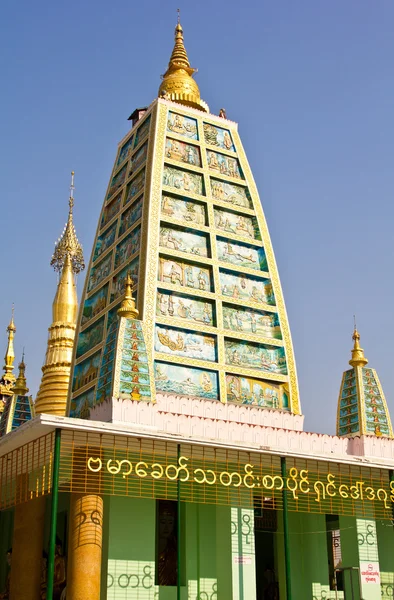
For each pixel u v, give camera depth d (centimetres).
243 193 4459
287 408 3950
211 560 3412
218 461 3061
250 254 4281
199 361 3762
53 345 5575
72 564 2741
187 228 4078
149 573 3114
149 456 2969
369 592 3306
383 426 3844
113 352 3247
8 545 4028
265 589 3809
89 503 2797
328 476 3186
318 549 3800
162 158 4178
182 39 4988
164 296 3844
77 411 3975
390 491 3331
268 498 3400
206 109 4766
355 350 4056
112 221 4400
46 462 2977
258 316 4122
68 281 5869
